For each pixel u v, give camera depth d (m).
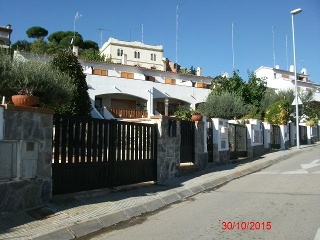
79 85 16.58
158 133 10.62
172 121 11.30
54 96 13.80
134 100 35.22
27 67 13.45
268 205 7.36
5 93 13.05
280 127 23.92
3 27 67.75
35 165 6.70
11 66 13.16
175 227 6.02
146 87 33.69
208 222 6.21
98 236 5.70
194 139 12.80
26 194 6.50
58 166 7.37
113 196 8.16
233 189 9.66
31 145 6.62
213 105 28.05
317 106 41.97
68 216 6.32
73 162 7.68
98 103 33.25
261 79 33.72
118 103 34.38
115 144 8.87
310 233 5.28
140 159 9.86
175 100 37.62
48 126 7.04
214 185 10.52
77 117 7.79
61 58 16.48
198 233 5.55
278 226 5.73
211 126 14.48
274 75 66.06
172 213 7.16
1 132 6.05
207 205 7.73
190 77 45.03
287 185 9.80
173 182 10.41
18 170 6.34
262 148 19.73
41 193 6.82
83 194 7.88
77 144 7.79
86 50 66.94
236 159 16.39
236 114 27.58
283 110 25.80
